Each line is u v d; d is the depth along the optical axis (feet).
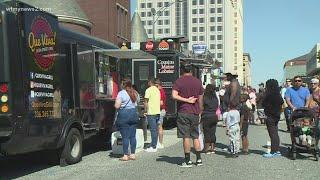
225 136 59.72
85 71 42.01
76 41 40.93
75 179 32.37
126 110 40.50
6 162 40.75
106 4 138.41
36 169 36.96
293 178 32.12
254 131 67.46
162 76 72.08
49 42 35.45
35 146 33.53
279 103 41.96
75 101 39.58
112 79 49.96
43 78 34.40
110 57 49.93
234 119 41.88
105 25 138.41
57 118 36.55
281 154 43.50
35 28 33.37
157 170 35.37
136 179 32.01
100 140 48.78
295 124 40.32
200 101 36.68
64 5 117.60
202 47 107.65
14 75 30.89
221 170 35.09
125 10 153.79
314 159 40.50
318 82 43.83
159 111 46.55
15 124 30.83
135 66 70.74
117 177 32.81
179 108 36.52
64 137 37.37
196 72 81.46
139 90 70.49
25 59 32.07
